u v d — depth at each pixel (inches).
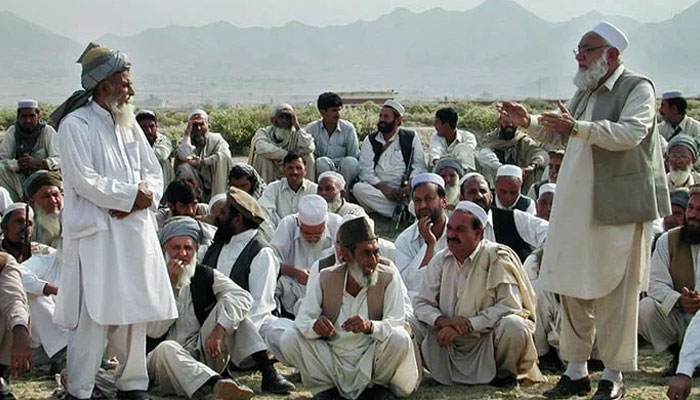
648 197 238.2
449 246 271.3
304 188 427.8
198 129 509.4
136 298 235.6
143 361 245.3
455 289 274.8
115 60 237.3
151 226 241.8
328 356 252.7
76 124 235.0
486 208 348.8
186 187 311.6
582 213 239.0
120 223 236.2
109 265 235.1
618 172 237.1
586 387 256.7
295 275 326.3
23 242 304.0
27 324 238.7
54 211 327.6
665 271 295.4
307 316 254.8
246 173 407.8
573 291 240.2
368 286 253.6
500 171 382.6
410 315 280.2
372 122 890.7
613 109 239.5
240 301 268.4
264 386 267.7
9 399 251.1
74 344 239.5
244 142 842.8
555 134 252.4
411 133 517.3
